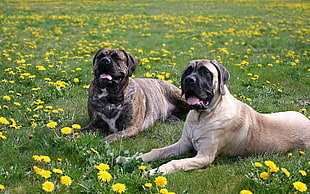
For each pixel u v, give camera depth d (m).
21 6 24.64
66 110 5.56
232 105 4.04
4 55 9.23
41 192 2.95
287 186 3.06
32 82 6.77
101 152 3.74
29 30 14.70
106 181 3.09
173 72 7.88
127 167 3.44
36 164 3.55
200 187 3.28
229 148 4.04
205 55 10.25
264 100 6.26
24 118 5.00
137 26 16.08
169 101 5.77
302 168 3.38
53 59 9.35
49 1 28.78
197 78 3.73
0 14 19.48
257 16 20.56
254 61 9.36
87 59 9.49
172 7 25.89
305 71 8.14
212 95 3.87
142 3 28.70
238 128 3.96
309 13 21.86
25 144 4.05
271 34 14.00
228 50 11.05
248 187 3.19
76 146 3.83
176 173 3.49
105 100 4.67
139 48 11.13
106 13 21.56
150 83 5.54
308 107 5.89
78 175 3.24
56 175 3.18
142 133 4.92
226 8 25.42
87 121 5.18
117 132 4.63
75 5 26.22
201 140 3.91
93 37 13.18
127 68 4.80
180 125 5.21
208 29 15.62
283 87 7.15
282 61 9.16
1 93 6.07
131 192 3.01
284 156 4.02
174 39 12.83
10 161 3.59
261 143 4.07
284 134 4.17
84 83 7.09
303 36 13.57
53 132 4.45
